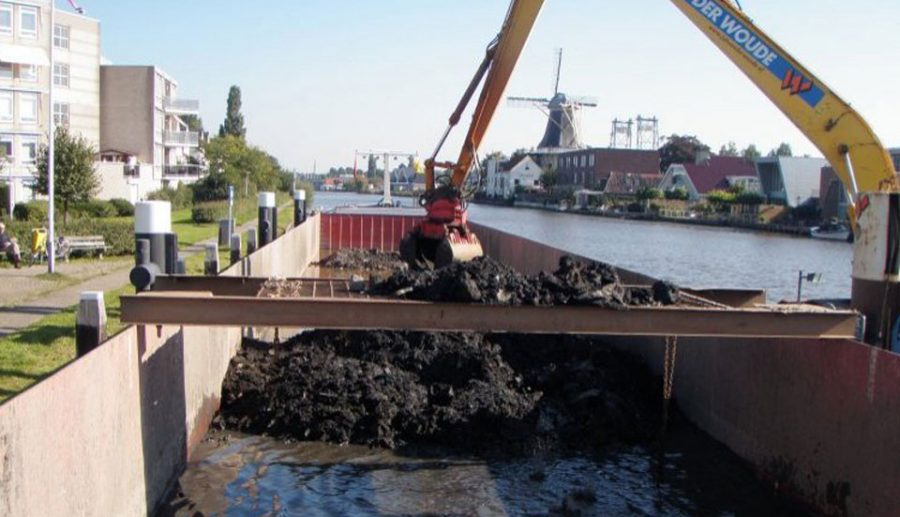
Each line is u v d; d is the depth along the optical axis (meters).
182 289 10.70
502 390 13.23
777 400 10.99
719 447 12.55
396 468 11.38
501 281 10.12
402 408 12.58
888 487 8.76
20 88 50.19
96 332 8.38
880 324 11.41
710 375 12.99
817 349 10.16
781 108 14.06
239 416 12.80
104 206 44.66
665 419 12.98
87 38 59.34
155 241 11.13
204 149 78.00
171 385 10.31
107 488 7.89
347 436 12.20
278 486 10.59
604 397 13.31
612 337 17.50
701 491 11.02
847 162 13.57
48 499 6.48
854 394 9.41
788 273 36.75
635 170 104.62
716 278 34.78
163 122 72.81
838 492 9.62
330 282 11.43
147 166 63.12
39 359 11.85
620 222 76.62
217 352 13.11
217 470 10.99
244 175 72.56
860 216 11.66
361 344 14.55
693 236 58.47
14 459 5.87
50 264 20.91
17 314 15.27
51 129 21.28
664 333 9.58
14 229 24.28
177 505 9.91
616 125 148.38
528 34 20.83
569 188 107.81
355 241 41.81
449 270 11.35
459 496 10.58
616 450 12.41
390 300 9.38
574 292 9.79
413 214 42.66
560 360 14.75
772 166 73.88
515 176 123.62
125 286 19.42
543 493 10.79
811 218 62.69
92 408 7.49
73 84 58.03
